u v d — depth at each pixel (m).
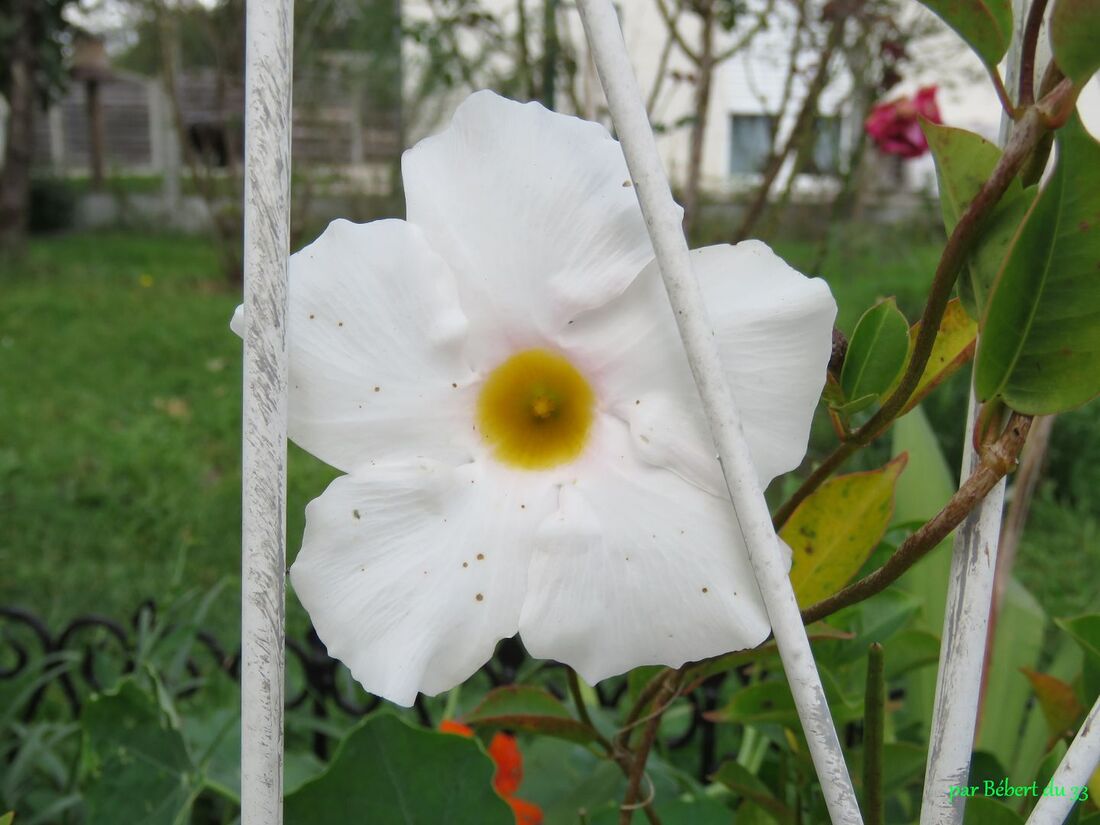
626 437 0.14
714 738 0.34
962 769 0.13
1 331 1.37
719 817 0.25
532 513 0.14
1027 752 0.28
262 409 0.12
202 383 1.16
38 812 0.33
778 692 0.19
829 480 0.18
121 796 0.25
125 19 2.57
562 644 0.14
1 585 0.63
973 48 0.12
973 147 0.13
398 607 0.14
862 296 1.07
